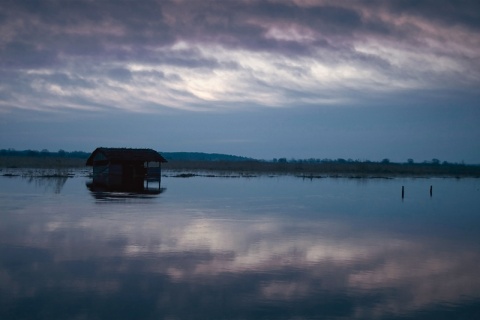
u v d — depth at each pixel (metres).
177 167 113.50
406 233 23.84
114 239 20.30
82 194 40.59
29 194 39.91
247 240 20.75
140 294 13.09
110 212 28.94
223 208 32.88
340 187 58.69
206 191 47.75
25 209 29.72
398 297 13.38
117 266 15.90
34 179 59.84
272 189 52.91
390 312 12.18
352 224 26.47
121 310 11.86
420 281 15.00
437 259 18.05
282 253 18.31
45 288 13.44
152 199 37.66
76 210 29.56
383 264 17.02
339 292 13.69
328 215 30.31
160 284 14.03
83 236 20.83
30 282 13.95
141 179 59.94
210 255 17.70
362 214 31.28
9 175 66.31
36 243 19.22
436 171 121.00
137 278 14.58
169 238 20.78
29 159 126.44
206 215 28.77
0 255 17.11
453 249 20.00
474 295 13.71
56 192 42.19
